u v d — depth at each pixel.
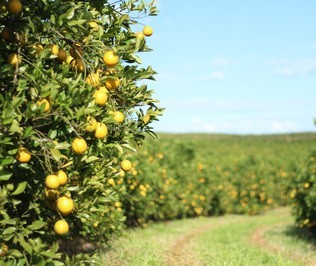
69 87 4.02
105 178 5.10
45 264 3.89
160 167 16.58
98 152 4.46
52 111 3.97
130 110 5.02
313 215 12.12
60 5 4.22
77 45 4.43
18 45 4.10
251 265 9.26
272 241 12.73
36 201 4.64
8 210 4.59
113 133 4.89
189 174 19.03
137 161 12.67
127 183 12.65
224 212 22.03
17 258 4.08
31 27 4.04
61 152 4.21
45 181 4.01
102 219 8.37
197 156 20.66
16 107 3.78
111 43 4.89
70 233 7.12
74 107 4.09
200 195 19.59
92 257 4.68
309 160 12.48
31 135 3.75
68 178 4.31
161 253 10.20
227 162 23.42
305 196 12.03
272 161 26.44
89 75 4.43
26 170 4.31
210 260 9.75
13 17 4.15
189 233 14.47
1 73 3.98
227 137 68.50
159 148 17.48
